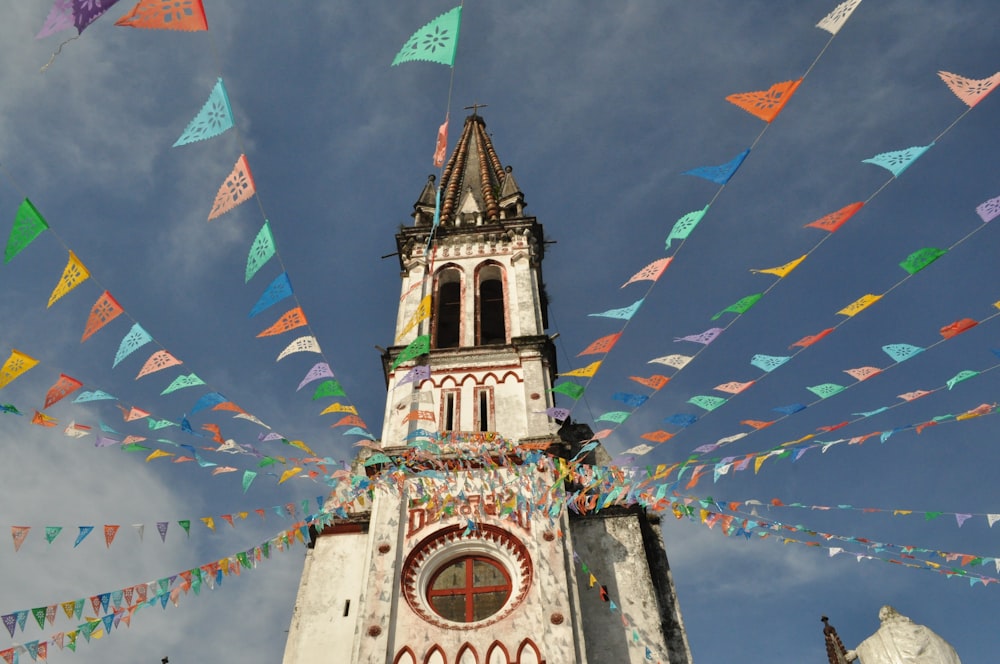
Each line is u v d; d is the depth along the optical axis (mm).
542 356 24734
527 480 18969
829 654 18062
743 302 11406
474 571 18500
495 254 30750
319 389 13672
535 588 17594
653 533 21266
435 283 29797
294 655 17609
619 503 20172
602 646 17234
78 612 12281
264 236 9953
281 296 11086
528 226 31953
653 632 17438
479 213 35125
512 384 23969
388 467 20484
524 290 28562
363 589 17750
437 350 25219
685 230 9961
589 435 24547
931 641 16516
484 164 40219
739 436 13945
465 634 16766
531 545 18562
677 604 19250
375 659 16250
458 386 24047
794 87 8305
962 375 11531
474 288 29250
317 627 18125
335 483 16656
